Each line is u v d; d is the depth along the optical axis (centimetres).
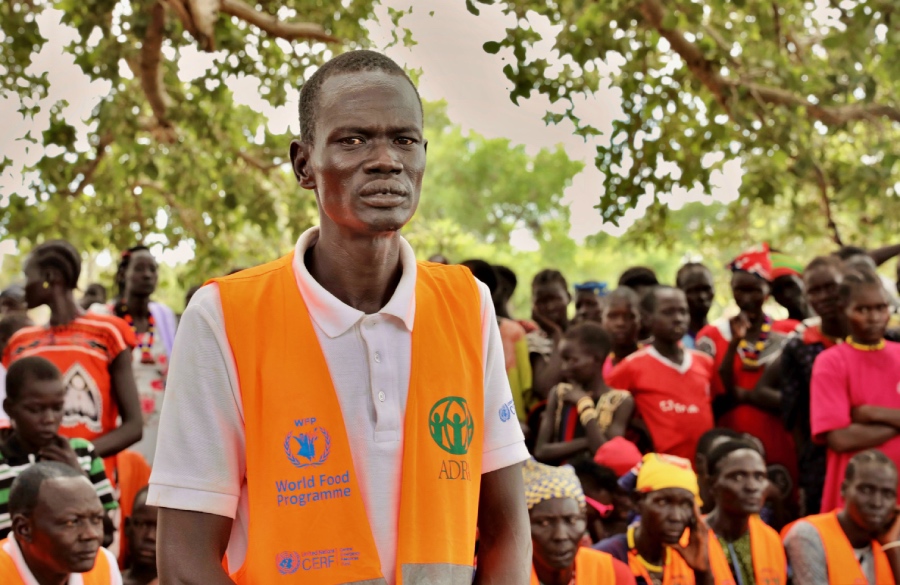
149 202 894
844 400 499
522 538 202
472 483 192
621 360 614
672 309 561
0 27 714
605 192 741
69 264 500
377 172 185
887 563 454
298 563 180
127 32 696
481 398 198
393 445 186
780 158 727
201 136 773
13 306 745
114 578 389
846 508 458
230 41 735
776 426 578
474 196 2128
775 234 1083
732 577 448
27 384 420
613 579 417
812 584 454
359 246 190
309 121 192
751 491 450
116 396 506
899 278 683
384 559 184
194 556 182
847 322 527
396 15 730
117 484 510
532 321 692
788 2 714
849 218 1038
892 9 665
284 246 1023
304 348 187
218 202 855
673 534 433
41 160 743
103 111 730
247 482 186
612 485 497
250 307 188
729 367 584
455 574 186
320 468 183
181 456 184
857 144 863
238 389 186
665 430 552
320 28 742
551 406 553
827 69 754
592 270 2102
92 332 500
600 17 667
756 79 711
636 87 711
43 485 354
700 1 705
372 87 186
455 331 198
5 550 360
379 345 188
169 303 1366
